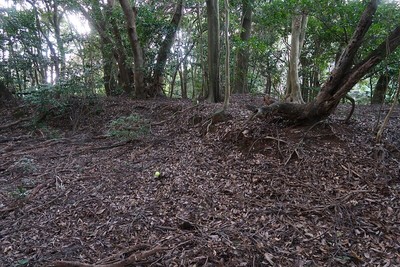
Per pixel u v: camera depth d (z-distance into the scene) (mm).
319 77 11008
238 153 5137
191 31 13203
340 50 7559
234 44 9852
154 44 11352
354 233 3092
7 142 7379
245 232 3217
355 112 6758
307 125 5188
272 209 3602
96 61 11930
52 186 4680
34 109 9266
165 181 4621
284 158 4621
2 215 3797
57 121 8789
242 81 12594
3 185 4738
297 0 5305
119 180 4777
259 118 5578
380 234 3023
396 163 4082
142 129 7020
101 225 3498
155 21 10641
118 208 3871
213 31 8453
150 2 12047
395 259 2693
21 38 10375
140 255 2814
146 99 10781
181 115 7742
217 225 3381
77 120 8609
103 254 2979
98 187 4543
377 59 4230
